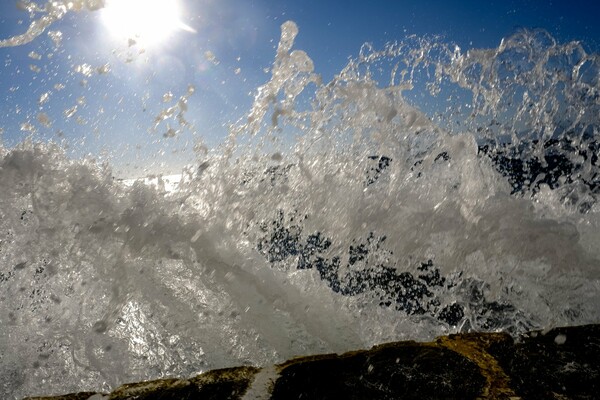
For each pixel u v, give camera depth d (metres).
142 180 2.40
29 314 2.07
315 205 2.56
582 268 2.00
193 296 2.08
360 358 1.22
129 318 1.99
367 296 2.22
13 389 1.79
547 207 2.44
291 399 1.08
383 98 2.69
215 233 2.34
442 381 1.08
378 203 2.46
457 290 2.23
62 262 2.25
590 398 0.99
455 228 2.27
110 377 1.76
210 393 1.13
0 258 2.31
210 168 2.55
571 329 1.29
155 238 2.26
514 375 1.09
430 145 2.53
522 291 2.05
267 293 2.12
